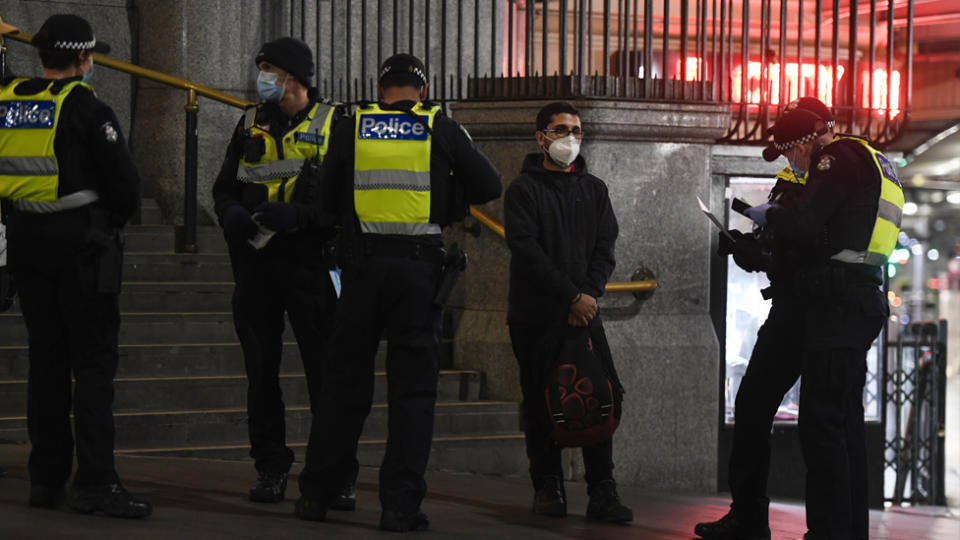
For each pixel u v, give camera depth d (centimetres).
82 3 1800
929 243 4728
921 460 1845
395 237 861
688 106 1377
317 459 882
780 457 1483
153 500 938
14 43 1764
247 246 945
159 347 1324
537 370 975
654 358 1373
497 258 1406
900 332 1811
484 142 1391
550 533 920
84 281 826
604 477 994
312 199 930
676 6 2116
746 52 1448
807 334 868
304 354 957
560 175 974
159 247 1596
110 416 850
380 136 861
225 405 1298
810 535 864
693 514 1110
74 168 820
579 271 966
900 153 1647
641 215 1372
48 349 855
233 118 1798
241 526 844
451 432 1337
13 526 788
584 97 1331
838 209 854
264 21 1833
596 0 2125
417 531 874
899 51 2456
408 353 868
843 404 862
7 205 838
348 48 1741
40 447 859
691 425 1392
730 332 1452
